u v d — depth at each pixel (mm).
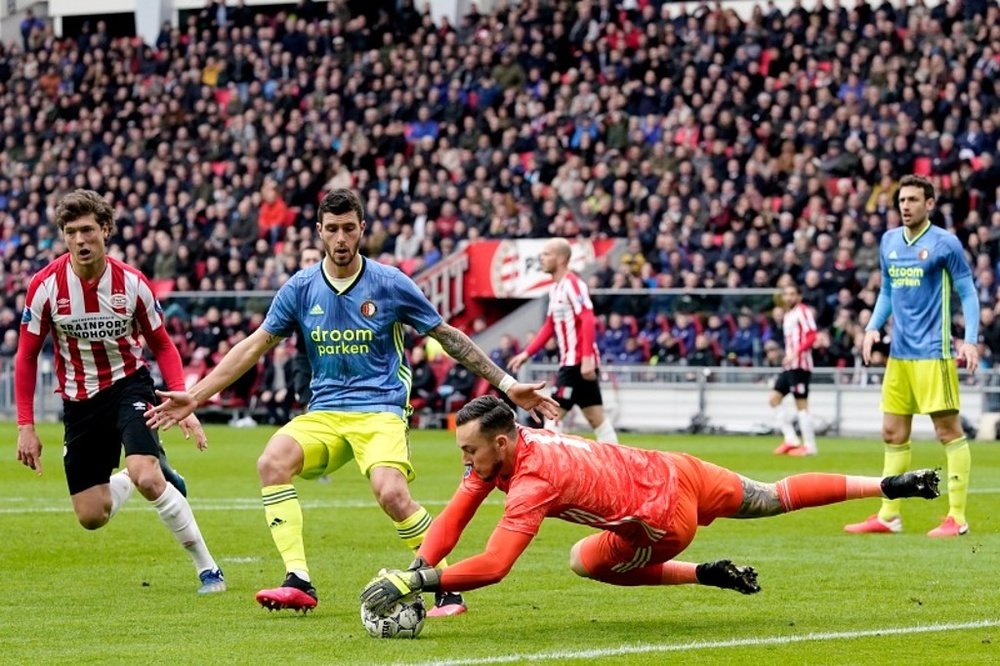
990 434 45438
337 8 66938
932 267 21266
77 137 67000
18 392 15828
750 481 13594
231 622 13688
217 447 40625
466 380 50562
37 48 72375
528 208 54656
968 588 15742
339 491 28609
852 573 16969
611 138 56562
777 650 12070
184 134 64188
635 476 12844
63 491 28203
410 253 54750
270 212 59031
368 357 14594
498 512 24594
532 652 11961
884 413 21828
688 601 14945
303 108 64438
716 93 56062
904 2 57625
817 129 53531
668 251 50875
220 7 70500
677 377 48625
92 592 15812
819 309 47500
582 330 30234
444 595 14273
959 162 50531
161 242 57625
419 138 61250
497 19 64562
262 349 14734
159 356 16016
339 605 14797
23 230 62656
